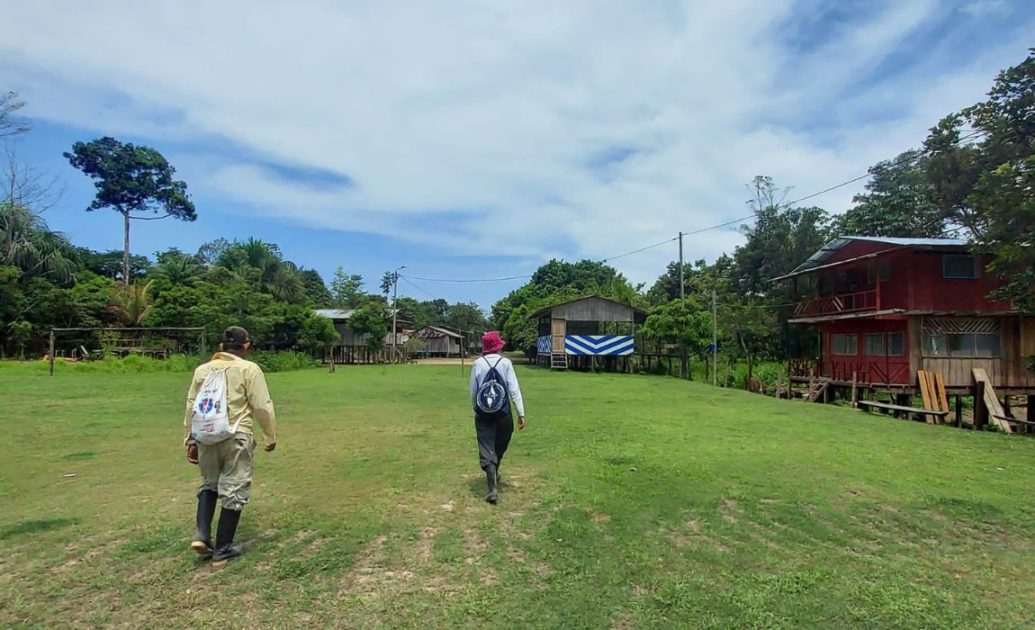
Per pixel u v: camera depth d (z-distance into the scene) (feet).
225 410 13.60
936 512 18.86
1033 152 50.08
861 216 91.09
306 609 11.40
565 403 52.60
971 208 65.57
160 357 106.93
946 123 70.90
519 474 22.98
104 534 15.78
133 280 168.14
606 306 122.83
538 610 11.36
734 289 120.57
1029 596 12.44
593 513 17.78
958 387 60.90
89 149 159.12
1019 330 62.54
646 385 78.84
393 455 26.96
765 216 114.42
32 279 116.06
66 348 114.62
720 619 11.09
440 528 16.31
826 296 76.23
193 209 177.27
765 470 24.25
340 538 15.44
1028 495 21.17
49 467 24.32
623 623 10.92
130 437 31.76
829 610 11.51
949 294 61.36
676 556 14.30
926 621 11.15
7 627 10.64
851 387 68.85
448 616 11.10
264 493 20.16
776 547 15.21
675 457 26.71
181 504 18.78
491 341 19.88
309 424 37.55
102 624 10.81
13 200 118.42
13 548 14.73
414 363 164.45
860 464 26.23
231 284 123.95
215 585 12.51
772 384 84.28
